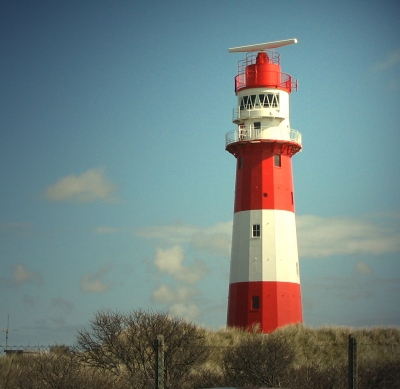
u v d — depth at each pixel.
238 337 46.88
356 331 50.41
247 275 55.31
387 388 35.97
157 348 20.81
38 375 31.50
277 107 56.97
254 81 57.12
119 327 36.44
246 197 56.47
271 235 55.50
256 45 58.06
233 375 35.62
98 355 35.59
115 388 31.56
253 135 56.66
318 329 50.59
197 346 37.03
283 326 53.59
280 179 56.53
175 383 33.59
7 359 35.81
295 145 57.31
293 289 55.50
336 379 35.00
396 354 45.09
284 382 35.00
